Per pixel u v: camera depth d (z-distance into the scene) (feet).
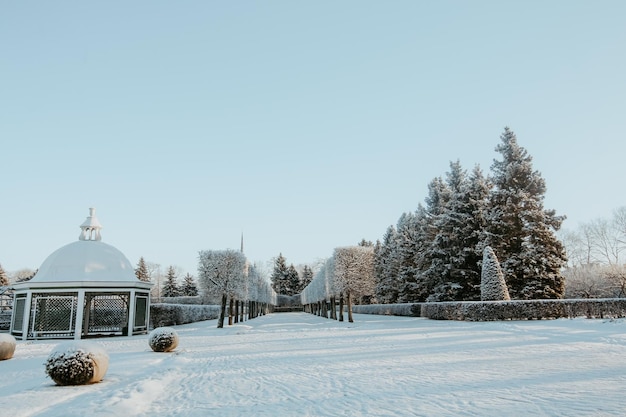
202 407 23.86
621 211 171.63
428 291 134.82
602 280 149.18
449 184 148.15
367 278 110.11
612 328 60.23
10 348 47.62
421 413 20.58
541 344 46.03
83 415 21.21
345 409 22.04
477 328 70.90
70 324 81.00
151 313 101.71
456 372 31.27
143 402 25.00
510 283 112.78
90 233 91.04
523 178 119.55
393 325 88.33
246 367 38.42
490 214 118.93
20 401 24.86
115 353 50.90
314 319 144.56
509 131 123.54
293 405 23.48
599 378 27.07
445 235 126.31
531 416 19.20
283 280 336.90
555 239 112.57
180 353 50.37
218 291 99.40
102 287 79.71
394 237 184.85
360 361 38.73
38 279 80.23
